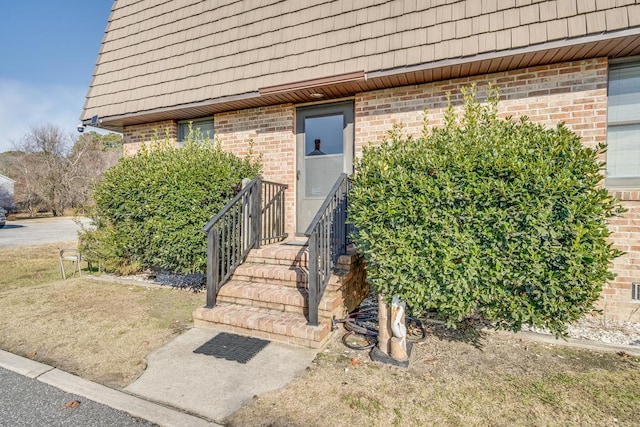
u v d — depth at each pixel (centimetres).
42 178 2916
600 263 262
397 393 263
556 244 262
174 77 639
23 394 270
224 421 233
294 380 282
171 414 241
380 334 321
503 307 286
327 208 383
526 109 446
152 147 629
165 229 483
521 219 266
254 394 263
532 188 266
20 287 583
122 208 526
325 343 346
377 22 488
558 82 432
